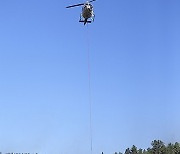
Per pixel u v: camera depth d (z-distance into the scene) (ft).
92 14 120.78
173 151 426.92
